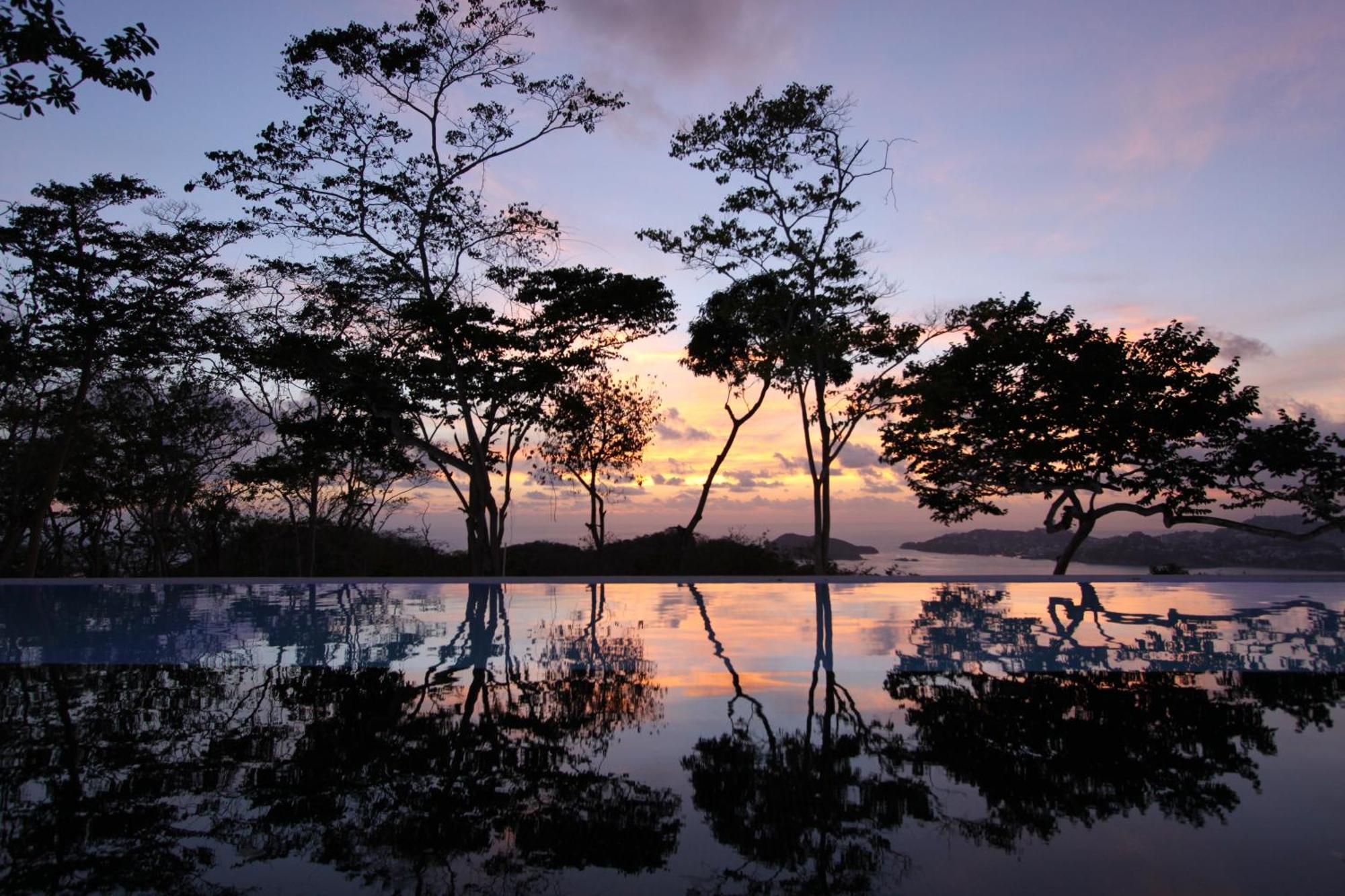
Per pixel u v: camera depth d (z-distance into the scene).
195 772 3.25
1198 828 2.70
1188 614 7.30
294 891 2.23
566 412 18.42
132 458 18.67
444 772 3.28
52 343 15.27
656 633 6.66
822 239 16.58
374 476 20.56
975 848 2.54
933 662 5.60
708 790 3.08
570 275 16.64
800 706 4.38
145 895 2.21
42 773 3.22
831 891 2.23
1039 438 17.80
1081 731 3.87
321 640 6.38
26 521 17.92
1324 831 2.66
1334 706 4.33
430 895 2.21
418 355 16.20
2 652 5.94
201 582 8.91
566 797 2.99
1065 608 7.67
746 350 19.20
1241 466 17.45
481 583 9.03
